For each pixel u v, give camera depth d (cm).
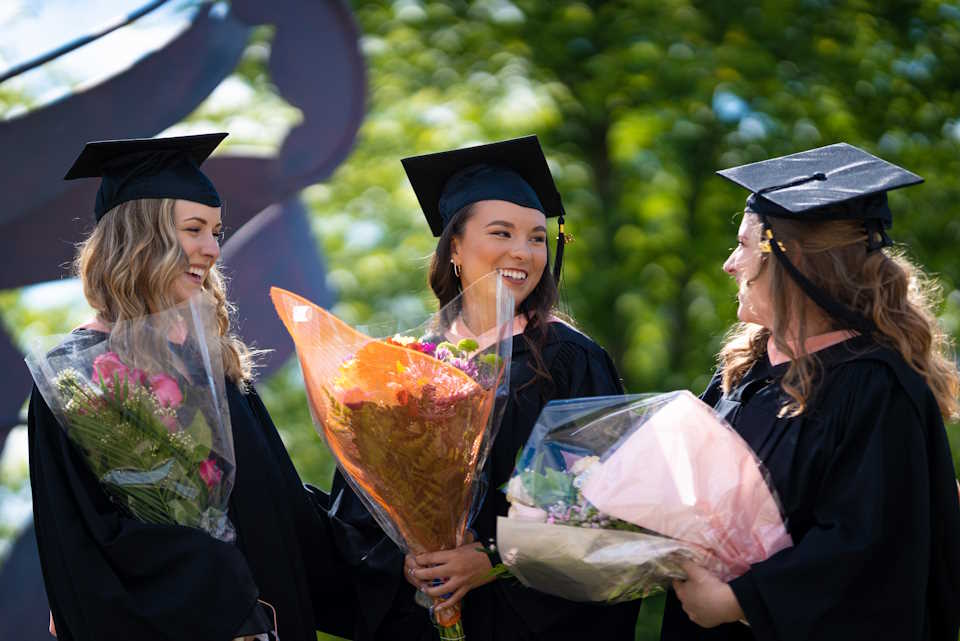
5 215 927
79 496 436
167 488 435
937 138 1638
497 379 461
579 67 1645
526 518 430
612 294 1602
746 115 1588
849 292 437
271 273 1088
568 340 530
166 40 977
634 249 1614
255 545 474
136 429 429
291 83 1041
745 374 479
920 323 439
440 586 474
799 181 458
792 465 432
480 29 1694
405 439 445
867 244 443
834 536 410
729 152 1574
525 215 523
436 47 1706
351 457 461
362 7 1744
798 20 1633
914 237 1612
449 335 475
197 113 1538
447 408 444
